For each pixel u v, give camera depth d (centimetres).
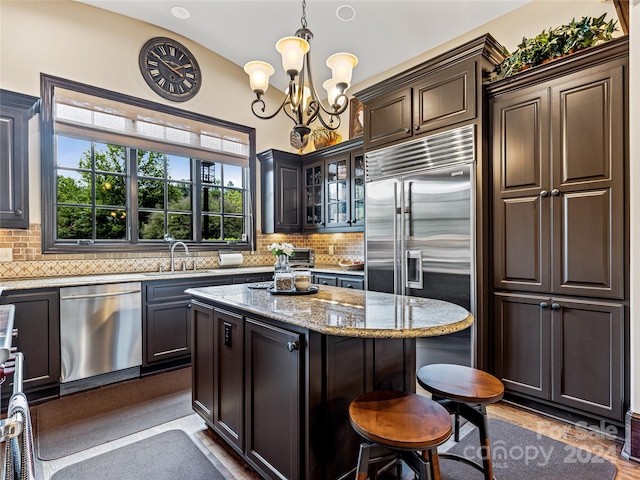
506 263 250
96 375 284
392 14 320
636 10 184
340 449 153
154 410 247
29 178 293
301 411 145
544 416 232
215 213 436
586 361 215
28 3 305
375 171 329
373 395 140
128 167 364
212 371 206
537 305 235
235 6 336
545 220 232
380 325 133
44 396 264
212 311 205
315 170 465
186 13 351
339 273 379
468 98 262
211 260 420
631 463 183
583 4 269
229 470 181
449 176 272
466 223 261
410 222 297
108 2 333
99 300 284
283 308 167
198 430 220
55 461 187
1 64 291
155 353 314
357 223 406
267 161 462
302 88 211
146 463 186
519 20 301
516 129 245
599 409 209
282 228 457
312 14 332
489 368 259
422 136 290
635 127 185
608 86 206
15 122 271
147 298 311
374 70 414
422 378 152
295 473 148
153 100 375
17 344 249
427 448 109
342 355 155
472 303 257
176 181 402
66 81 321
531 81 236
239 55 427
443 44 359
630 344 195
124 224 363
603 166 208
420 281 289
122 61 354
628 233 200
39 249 308
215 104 427
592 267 212
